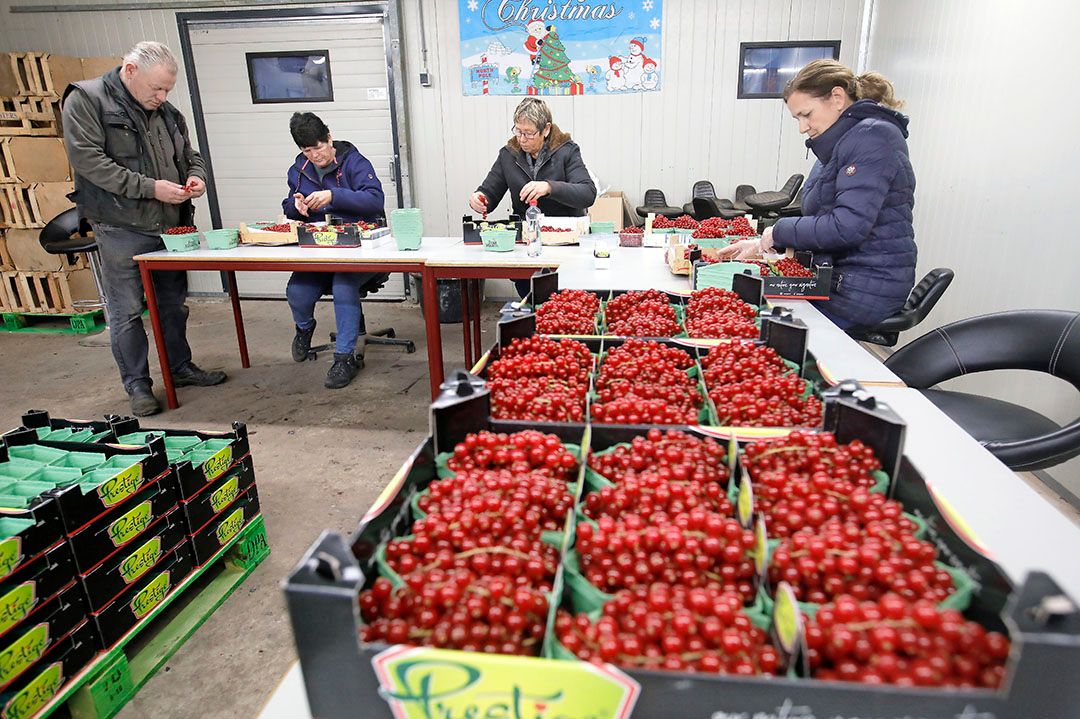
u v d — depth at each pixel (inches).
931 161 144.6
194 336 187.3
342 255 117.7
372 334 176.2
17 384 148.3
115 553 59.6
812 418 42.1
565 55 198.4
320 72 207.2
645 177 209.3
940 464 42.1
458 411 39.1
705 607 24.4
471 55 200.5
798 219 87.7
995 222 114.5
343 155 143.7
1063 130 94.3
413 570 28.3
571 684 21.4
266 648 68.5
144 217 120.5
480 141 208.8
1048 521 35.5
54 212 180.9
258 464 108.2
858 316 88.4
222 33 205.9
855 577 26.3
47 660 53.4
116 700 59.9
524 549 28.7
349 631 22.1
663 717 21.4
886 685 19.8
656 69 197.8
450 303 199.0
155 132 120.1
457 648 23.5
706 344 57.3
